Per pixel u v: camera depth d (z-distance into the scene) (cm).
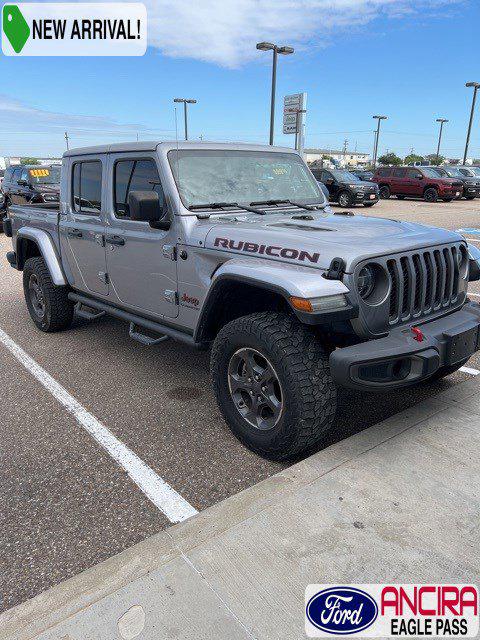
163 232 356
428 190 2395
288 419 273
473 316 314
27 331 562
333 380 263
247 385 298
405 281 287
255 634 180
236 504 247
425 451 285
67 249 484
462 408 332
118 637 179
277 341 270
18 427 348
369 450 287
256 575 204
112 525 252
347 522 232
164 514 259
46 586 215
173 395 394
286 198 403
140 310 402
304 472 269
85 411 370
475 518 233
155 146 355
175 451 316
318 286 255
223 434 335
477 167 3120
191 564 211
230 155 382
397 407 361
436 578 202
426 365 267
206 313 326
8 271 916
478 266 353
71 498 273
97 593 198
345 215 384
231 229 316
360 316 266
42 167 1320
